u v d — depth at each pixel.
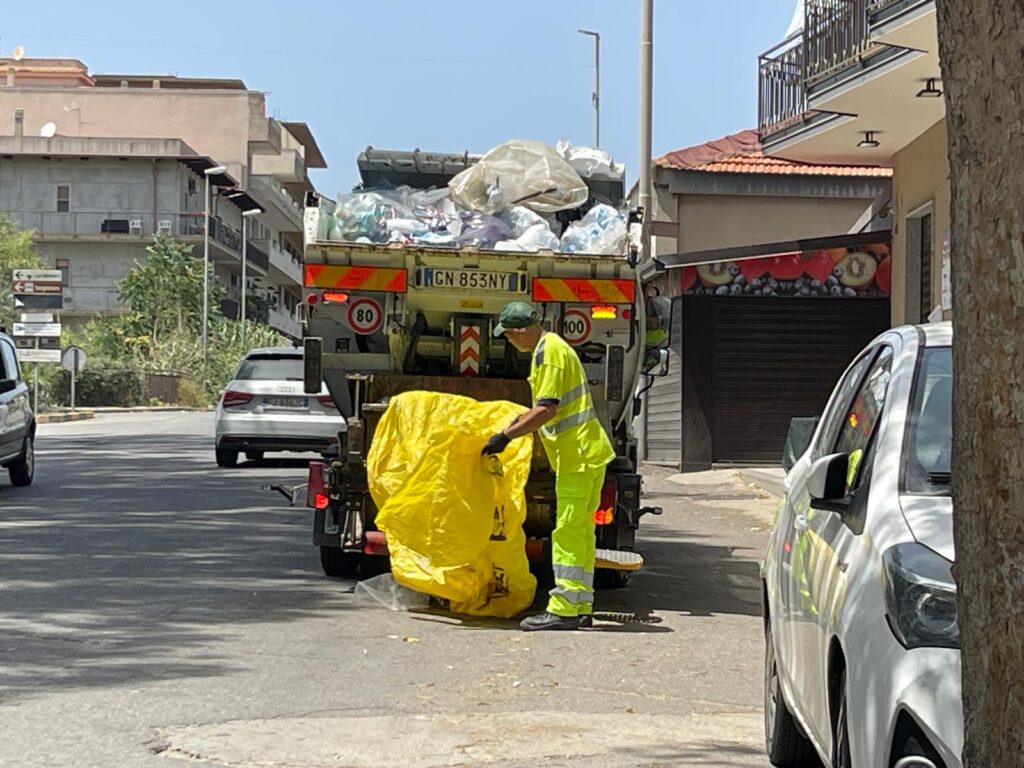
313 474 10.65
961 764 3.32
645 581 11.48
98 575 10.88
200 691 7.17
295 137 99.00
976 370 2.88
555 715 6.81
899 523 4.26
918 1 13.39
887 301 23.03
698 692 7.44
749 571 12.16
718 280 23.19
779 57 19.66
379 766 5.88
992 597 2.86
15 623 8.89
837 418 5.99
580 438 9.14
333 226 10.90
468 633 8.93
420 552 9.44
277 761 5.92
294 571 11.27
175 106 85.69
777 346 23.19
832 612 4.47
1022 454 2.80
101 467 21.81
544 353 9.09
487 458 9.41
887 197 22.22
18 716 6.61
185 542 12.86
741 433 23.27
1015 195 2.79
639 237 11.18
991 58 2.82
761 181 26.23
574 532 9.16
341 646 8.39
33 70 96.31
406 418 9.54
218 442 21.22
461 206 11.46
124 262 73.62
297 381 21.31
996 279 2.83
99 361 59.06
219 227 75.75
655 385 24.52
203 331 66.69
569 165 11.78
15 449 17.69
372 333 11.00
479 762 5.95
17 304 43.12
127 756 5.96
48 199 73.56
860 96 16.48
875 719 3.86
